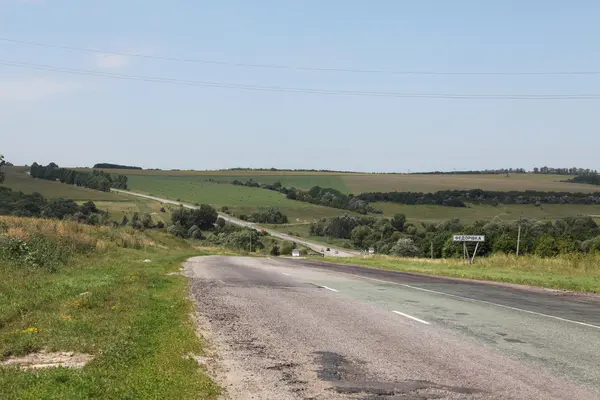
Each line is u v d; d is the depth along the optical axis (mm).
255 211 150500
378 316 13383
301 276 25844
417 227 120312
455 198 138875
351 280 23812
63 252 25703
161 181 173750
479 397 6945
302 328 11766
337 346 9984
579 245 58062
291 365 8633
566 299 17656
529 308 15070
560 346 9953
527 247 58375
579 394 7035
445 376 7938
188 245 69562
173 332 10836
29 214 74062
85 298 13703
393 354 9352
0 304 12836
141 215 119250
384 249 105375
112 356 8500
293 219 148375
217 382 7629
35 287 16000
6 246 21625
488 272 29625
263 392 7199
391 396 7023
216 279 23438
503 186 144750
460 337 10773
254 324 12234
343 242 128750
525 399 6844
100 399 6551
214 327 11820
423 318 13102
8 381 7062
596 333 11242
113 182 158125
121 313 12406
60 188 134250
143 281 19469
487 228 90188
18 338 9688
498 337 10781
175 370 7980
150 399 6680
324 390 7297
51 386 6918
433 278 26156
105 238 40125
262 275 26188
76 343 9398
